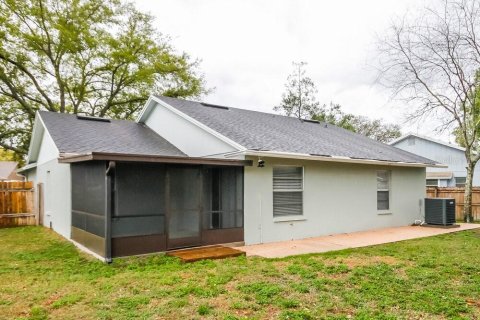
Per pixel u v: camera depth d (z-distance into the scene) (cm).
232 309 406
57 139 1026
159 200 753
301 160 964
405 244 849
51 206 1193
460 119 1351
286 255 723
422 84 1309
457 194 1570
